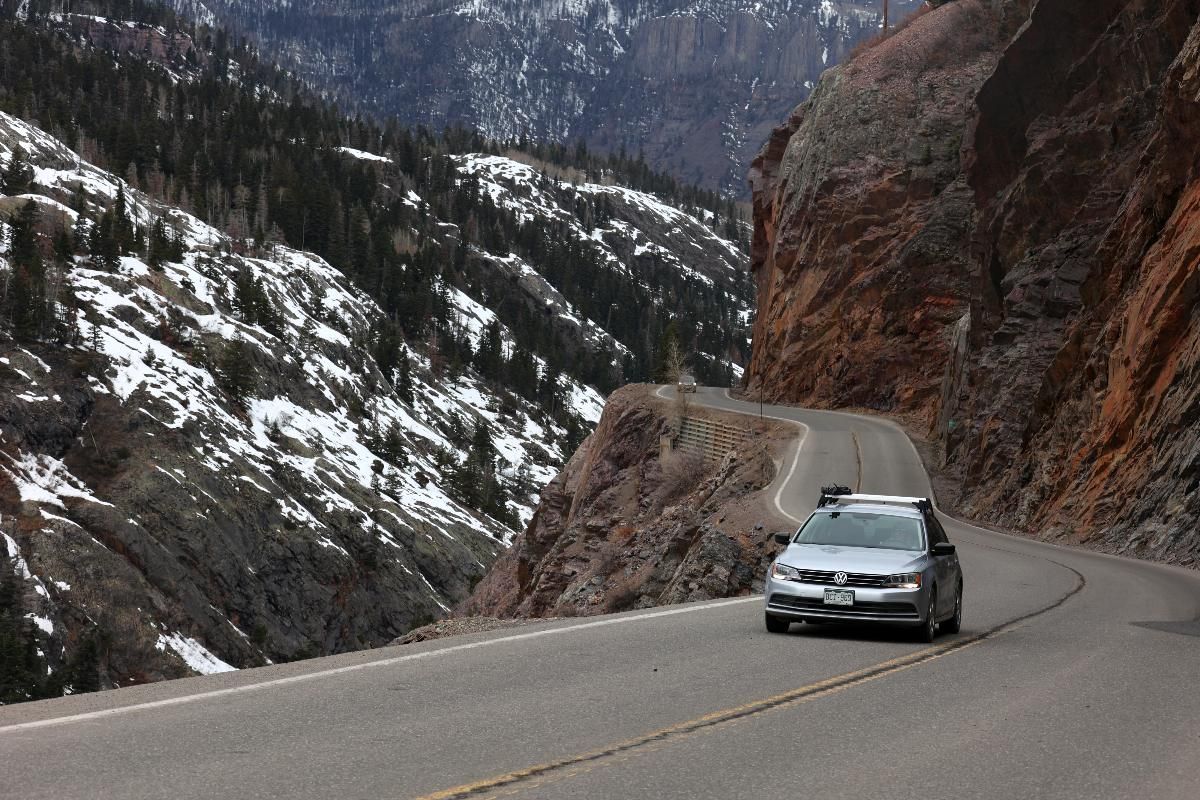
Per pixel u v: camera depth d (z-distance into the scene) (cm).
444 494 19425
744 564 2733
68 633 11000
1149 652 1261
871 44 9569
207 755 718
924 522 1378
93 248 19275
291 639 13625
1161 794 670
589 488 6975
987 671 1108
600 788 651
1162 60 5106
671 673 1055
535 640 1270
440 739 774
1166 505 2964
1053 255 5159
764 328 9462
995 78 6062
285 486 15362
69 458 13500
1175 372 3278
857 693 973
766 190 10000
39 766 682
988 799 650
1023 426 4653
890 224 7950
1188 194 3572
